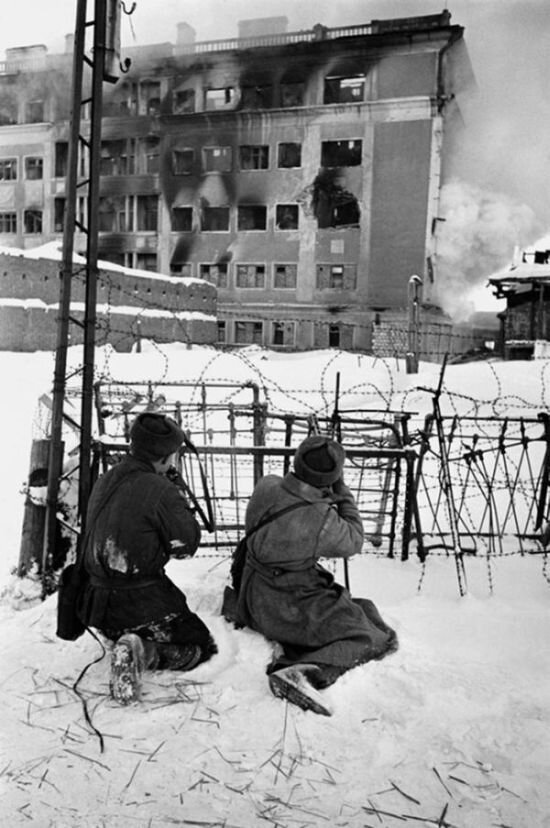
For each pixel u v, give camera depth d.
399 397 12.96
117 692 3.32
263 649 3.80
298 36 47.56
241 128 45.81
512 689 3.48
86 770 2.84
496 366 16.12
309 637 3.62
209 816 2.59
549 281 31.16
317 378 15.08
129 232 48.09
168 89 48.12
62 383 4.75
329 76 44.72
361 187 43.56
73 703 3.36
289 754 2.96
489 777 2.83
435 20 42.94
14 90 51.16
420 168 42.66
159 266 47.47
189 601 4.42
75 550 4.91
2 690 3.48
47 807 2.62
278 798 2.69
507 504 7.38
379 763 2.92
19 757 2.92
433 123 42.44
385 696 3.40
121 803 2.65
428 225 42.69
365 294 43.56
